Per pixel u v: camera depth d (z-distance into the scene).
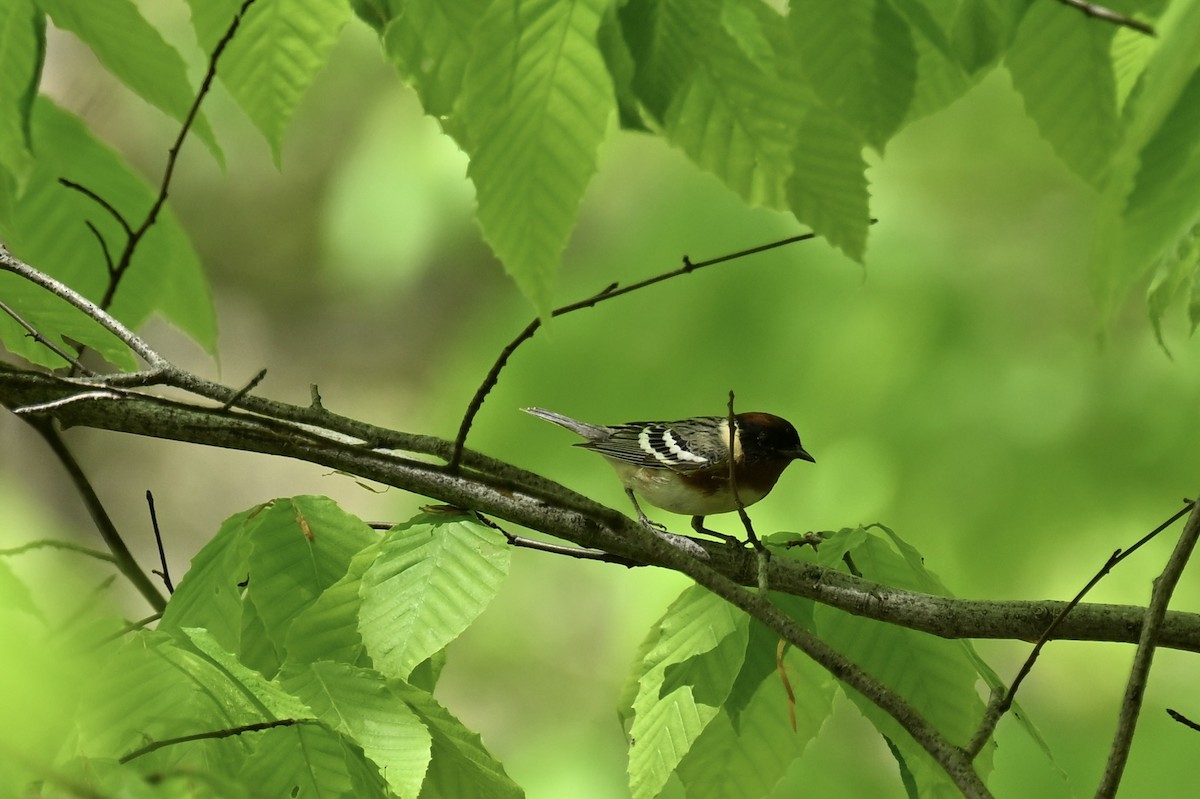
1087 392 11.66
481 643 16.84
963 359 11.77
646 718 5.98
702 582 6.06
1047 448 11.38
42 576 5.01
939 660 6.59
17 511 3.87
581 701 16.31
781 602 6.50
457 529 6.02
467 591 5.80
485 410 12.37
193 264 8.76
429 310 26.55
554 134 4.35
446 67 5.59
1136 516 11.30
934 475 11.38
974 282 12.18
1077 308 12.15
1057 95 4.74
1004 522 11.27
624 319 12.19
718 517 11.81
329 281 26.83
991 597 11.33
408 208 16.09
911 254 12.22
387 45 5.64
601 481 12.22
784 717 6.46
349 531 6.51
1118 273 4.11
